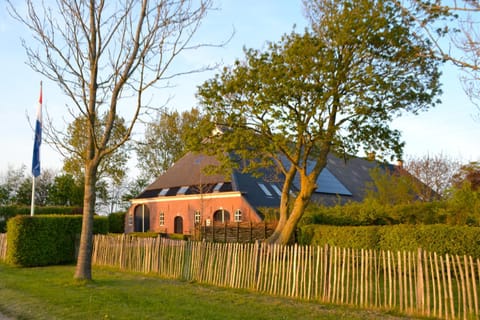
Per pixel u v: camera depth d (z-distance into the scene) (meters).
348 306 10.59
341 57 16.77
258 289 12.46
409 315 9.74
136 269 16.69
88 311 9.30
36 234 18.69
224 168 19.88
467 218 16.41
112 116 13.53
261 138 17.97
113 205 60.81
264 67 16.70
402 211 19.70
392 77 16.62
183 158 45.72
